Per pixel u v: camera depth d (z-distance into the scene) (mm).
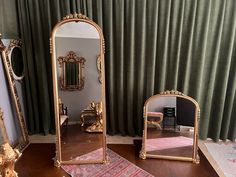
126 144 1963
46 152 1817
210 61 1911
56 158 1653
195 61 1915
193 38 1868
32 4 1804
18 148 1787
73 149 1742
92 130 1756
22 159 1714
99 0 1772
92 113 1743
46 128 2066
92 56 1642
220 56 1916
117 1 1787
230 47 1846
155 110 1803
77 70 1657
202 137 2078
